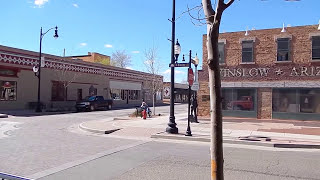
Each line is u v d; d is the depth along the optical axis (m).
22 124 18.55
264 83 22.12
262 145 11.84
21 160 8.55
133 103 54.44
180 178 6.83
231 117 23.02
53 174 7.12
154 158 9.05
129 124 18.39
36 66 32.41
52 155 9.30
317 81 20.77
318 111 20.83
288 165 8.31
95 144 11.57
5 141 11.92
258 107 22.31
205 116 23.59
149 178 6.83
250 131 15.43
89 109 33.12
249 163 8.53
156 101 62.03
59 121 20.95
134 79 54.53
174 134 13.92
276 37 21.70
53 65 35.41
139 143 12.01
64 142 11.89
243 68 22.69
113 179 6.73
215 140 3.38
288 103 21.61
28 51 32.09
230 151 10.57
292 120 21.38
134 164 8.24
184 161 8.63
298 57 21.23
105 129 15.56
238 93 22.95
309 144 11.55
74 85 39.03
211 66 3.41
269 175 7.22
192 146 11.47
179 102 72.00
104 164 8.20
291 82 21.39
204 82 23.67
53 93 35.72
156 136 13.69
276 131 15.52
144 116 22.52
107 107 36.75
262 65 22.19
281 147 11.61
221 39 23.25
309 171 7.64
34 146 10.84
